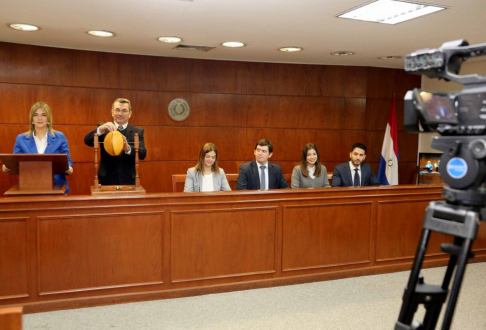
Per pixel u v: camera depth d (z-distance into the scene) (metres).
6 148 6.00
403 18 4.20
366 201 4.16
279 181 4.50
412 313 1.65
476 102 1.55
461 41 1.57
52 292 3.29
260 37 5.18
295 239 3.92
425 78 7.75
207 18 4.30
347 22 4.39
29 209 3.19
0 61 5.88
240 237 3.74
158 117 6.74
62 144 3.94
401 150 7.77
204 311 3.38
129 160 4.25
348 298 3.69
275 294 3.74
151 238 3.50
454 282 1.49
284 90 7.21
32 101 6.09
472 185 1.54
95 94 6.39
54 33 5.14
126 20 4.43
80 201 3.29
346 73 7.37
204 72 6.89
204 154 4.15
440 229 1.59
